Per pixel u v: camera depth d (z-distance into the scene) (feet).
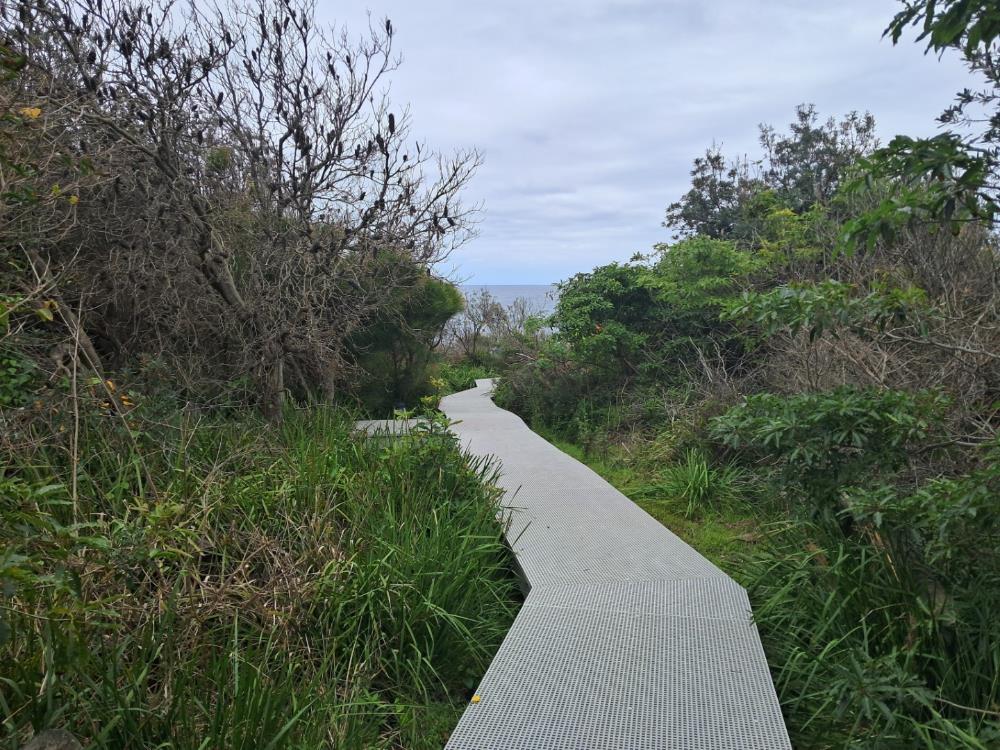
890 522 11.73
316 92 23.20
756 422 12.96
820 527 13.61
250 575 12.48
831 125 54.03
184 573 10.64
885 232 9.15
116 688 8.23
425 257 26.32
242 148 22.50
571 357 36.19
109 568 9.73
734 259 31.99
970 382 13.87
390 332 33.53
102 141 18.74
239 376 21.07
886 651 10.54
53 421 13.57
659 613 12.32
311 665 10.53
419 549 13.43
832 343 16.26
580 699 9.59
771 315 11.67
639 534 16.67
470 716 9.18
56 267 15.71
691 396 27.94
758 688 9.87
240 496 13.87
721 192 58.49
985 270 16.49
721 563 16.33
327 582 11.63
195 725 8.51
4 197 11.89
